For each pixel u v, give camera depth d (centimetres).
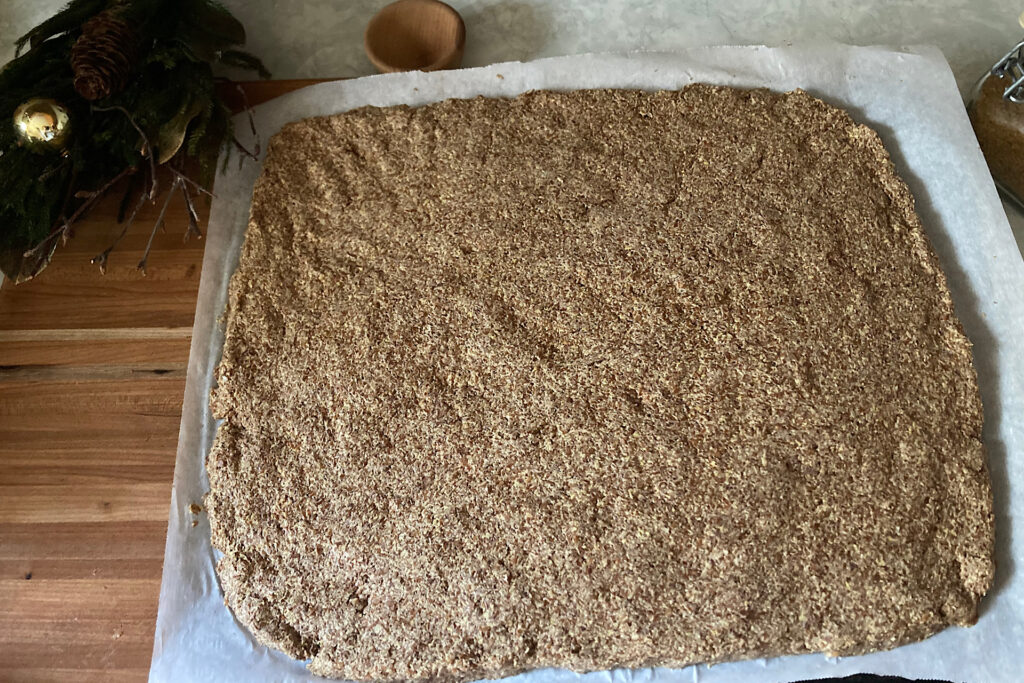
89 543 37
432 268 39
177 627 35
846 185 40
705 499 34
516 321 38
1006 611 34
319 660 34
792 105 41
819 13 47
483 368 37
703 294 37
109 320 41
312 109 44
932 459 35
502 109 42
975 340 38
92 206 40
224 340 39
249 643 35
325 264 40
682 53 44
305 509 36
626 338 37
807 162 40
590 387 36
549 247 39
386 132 42
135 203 43
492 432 36
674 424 36
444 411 36
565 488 35
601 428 36
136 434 39
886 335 37
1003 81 41
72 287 42
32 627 36
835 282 38
